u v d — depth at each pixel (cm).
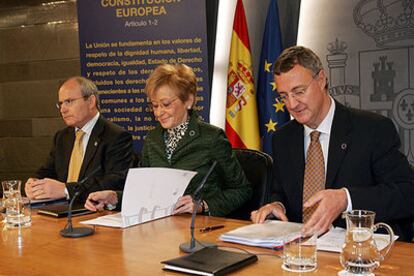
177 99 240
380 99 339
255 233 165
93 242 168
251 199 237
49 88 427
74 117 283
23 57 433
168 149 248
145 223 194
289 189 209
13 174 443
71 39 417
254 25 374
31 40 429
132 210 190
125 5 377
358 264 126
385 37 335
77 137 291
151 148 252
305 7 356
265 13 371
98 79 389
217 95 388
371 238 128
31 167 437
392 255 143
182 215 208
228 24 383
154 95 242
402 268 132
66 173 289
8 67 438
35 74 430
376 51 338
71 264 144
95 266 141
